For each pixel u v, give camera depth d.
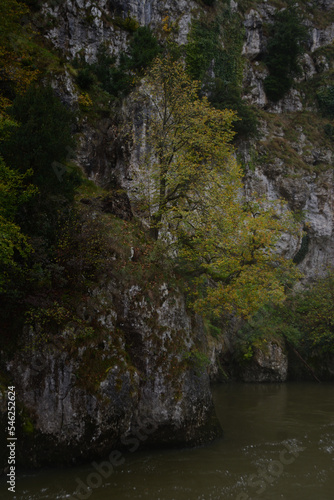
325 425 14.30
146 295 11.84
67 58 24.50
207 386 12.55
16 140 11.04
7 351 9.61
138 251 12.70
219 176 15.49
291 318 28.72
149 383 11.22
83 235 11.37
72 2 25.14
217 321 25.88
